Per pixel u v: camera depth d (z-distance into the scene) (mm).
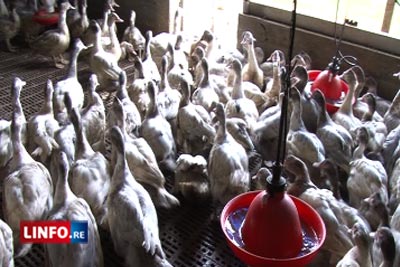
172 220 3672
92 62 5414
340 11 5750
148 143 3926
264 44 5957
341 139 3949
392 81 5152
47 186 3277
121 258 3279
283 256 2295
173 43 5750
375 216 3193
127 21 6996
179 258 3336
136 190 3115
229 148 3596
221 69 5383
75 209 2910
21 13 6586
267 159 4191
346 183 3873
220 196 3521
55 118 4336
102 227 3299
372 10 5809
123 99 4375
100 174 3375
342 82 4680
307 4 5961
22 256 3180
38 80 5773
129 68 6094
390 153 4066
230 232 2500
